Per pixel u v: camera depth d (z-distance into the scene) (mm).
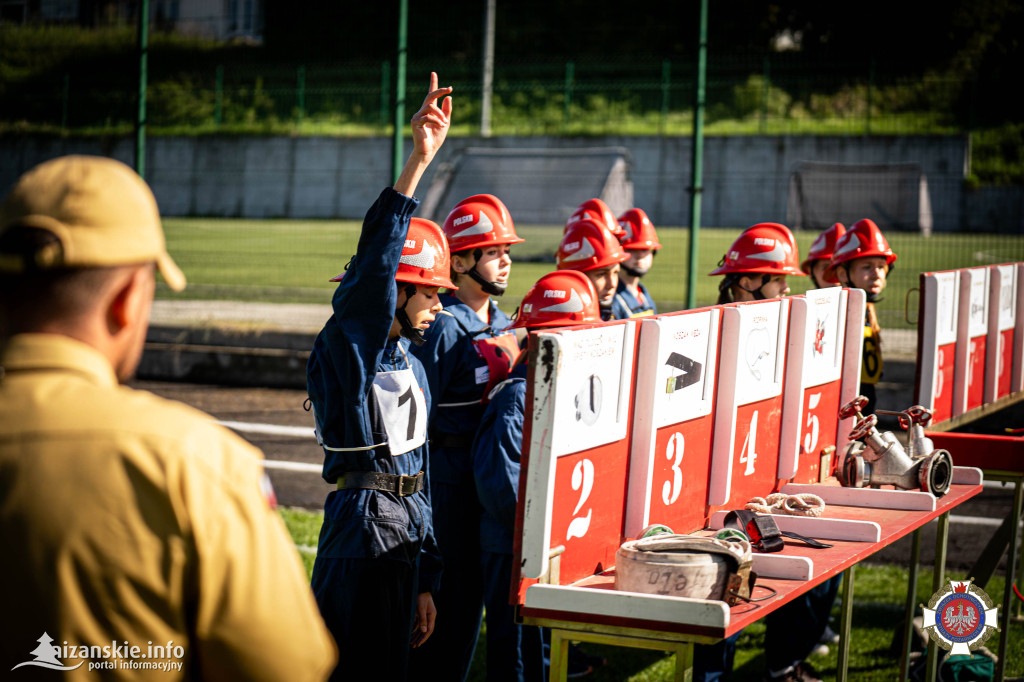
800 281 21422
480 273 5672
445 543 4961
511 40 48000
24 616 1656
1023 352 7598
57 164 1807
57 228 1715
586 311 4922
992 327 7062
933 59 45688
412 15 45656
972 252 27719
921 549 8438
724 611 2914
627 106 46969
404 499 4066
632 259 8867
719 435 4242
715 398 4250
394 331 4215
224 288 22359
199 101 45969
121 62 45125
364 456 3959
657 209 41906
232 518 1726
